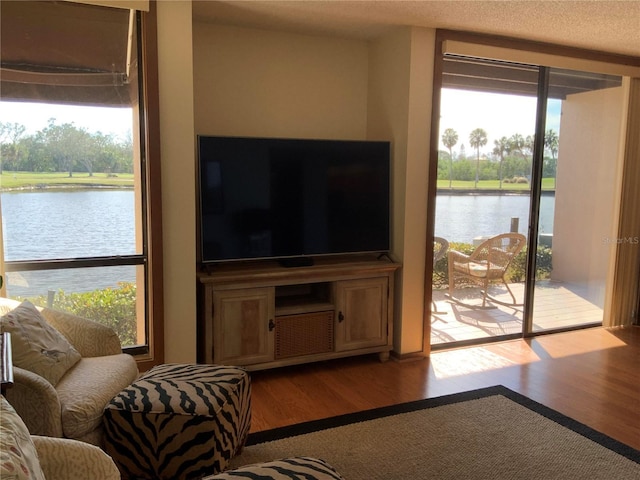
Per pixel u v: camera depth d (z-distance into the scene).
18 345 2.13
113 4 2.79
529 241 4.38
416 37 3.59
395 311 3.87
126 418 2.12
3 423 1.15
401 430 2.74
